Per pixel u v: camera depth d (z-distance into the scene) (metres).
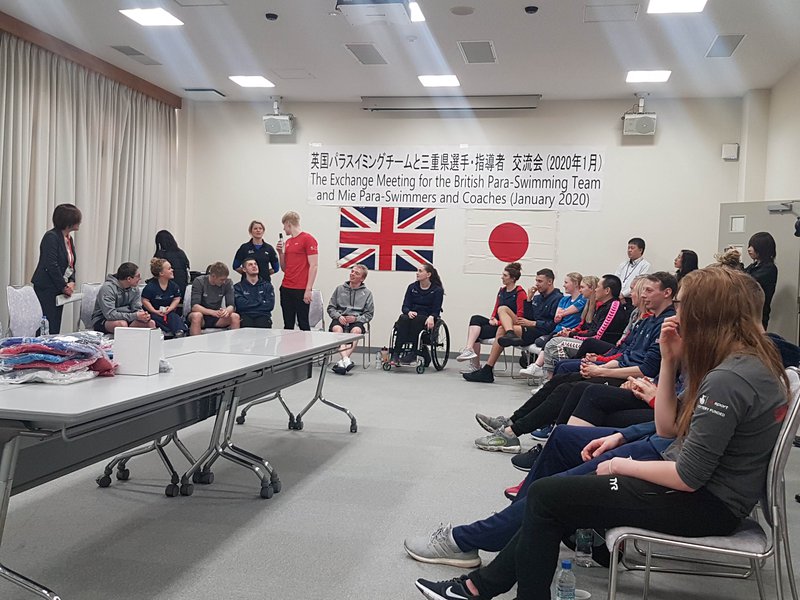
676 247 7.95
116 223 7.62
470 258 8.41
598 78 7.16
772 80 7.03
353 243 8.66
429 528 2.88
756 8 5.16
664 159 7.94
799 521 3.03
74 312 7.03
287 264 7.22
